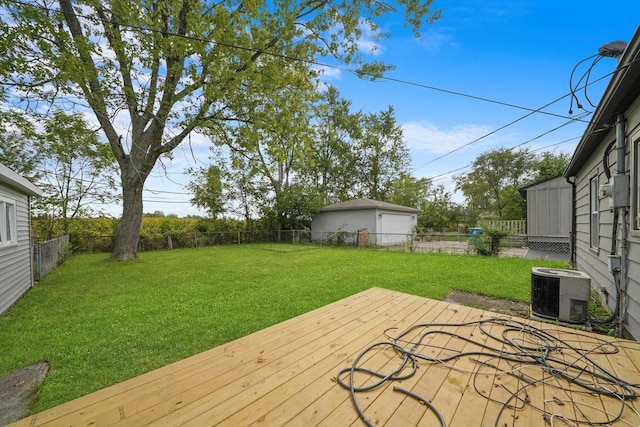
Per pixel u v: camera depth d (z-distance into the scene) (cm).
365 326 285
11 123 755
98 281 643
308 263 873
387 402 164
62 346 304
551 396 171
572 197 712
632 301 293
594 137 411
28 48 547
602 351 228
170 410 157
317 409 158
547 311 326
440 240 1802
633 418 152
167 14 646
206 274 707
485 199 2350
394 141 2397
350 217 1603
